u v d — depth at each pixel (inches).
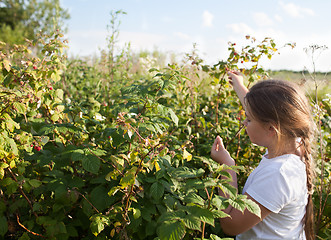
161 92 100.5
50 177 81.4
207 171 98.8
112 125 81.3
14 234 78.9
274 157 60.4
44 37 92.2
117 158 63.8
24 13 601.3
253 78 116.7
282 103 56.8
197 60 127.0
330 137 125.3
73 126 75.7
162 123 87.4
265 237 59.2
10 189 70.0
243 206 50.4
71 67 197.9
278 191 55.5
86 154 69.6
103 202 70.8
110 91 164.6
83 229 80.1
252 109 59.2
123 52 188.7
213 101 140.5
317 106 99.5
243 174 110.4
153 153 65.4
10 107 75.4
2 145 70.7
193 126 122.3
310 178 62.6
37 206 72.9
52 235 69.7
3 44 83.4
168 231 46.5
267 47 116.4
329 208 92.4
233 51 119.5
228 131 121.0
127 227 69.9
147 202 74.0
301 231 63.1
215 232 82.8
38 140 80.6
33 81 81.7
